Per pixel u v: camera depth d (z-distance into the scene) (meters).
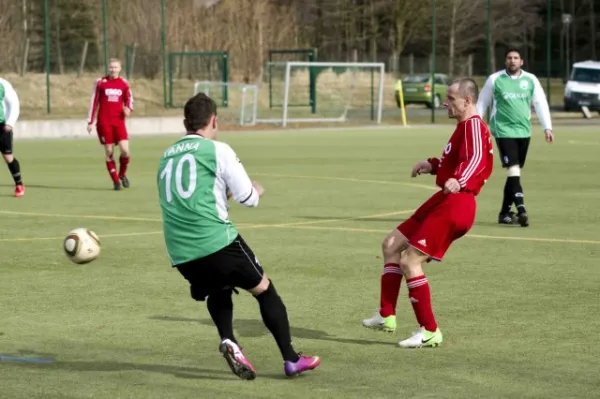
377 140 66.56
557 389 12.99
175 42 110.75
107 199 35.44
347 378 13.59
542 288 19.64
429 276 20.91
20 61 99.94
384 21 147.25
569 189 37.91
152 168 48.06
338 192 37.03
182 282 20.56
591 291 19.33
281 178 42.38
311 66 93.12
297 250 24.31
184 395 12.85
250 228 28.02
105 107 38.09
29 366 14.33
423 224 15.20
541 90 28.34
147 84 104.75
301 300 18.80
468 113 15.55
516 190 28.05
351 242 25.52
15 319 17.38
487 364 14.26
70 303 18.64
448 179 15.29
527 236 26.30
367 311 17.84
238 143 64.50
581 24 151.38
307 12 146.62
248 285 13.34
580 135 70.50
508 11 142.62
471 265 22.12
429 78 114.00
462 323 16.81
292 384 13.34
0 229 28.22
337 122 88.31
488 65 85.00
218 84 91.69
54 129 72.75
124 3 108.06
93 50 105.81
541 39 151.75
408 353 14.94
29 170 47.41
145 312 17.89
